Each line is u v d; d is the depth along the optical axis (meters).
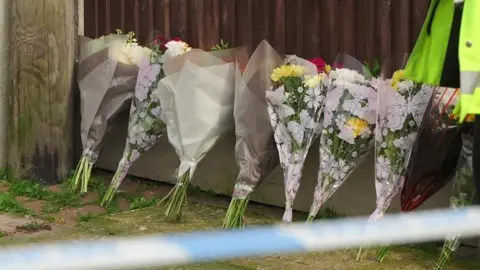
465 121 3.46
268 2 5.04
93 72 5.41
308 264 3.74
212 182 5.24
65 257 1.75
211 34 5.40
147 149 5.09
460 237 3.66
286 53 4.97
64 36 5.62
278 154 4.39
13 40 5.63
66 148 5.70
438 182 3.79
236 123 4.37
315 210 4.05
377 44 4.50
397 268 3.66
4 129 6.04
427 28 3.21
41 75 5.56
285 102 4.16
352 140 3.95
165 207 4.99
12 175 5.70
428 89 3.65
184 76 4.53
